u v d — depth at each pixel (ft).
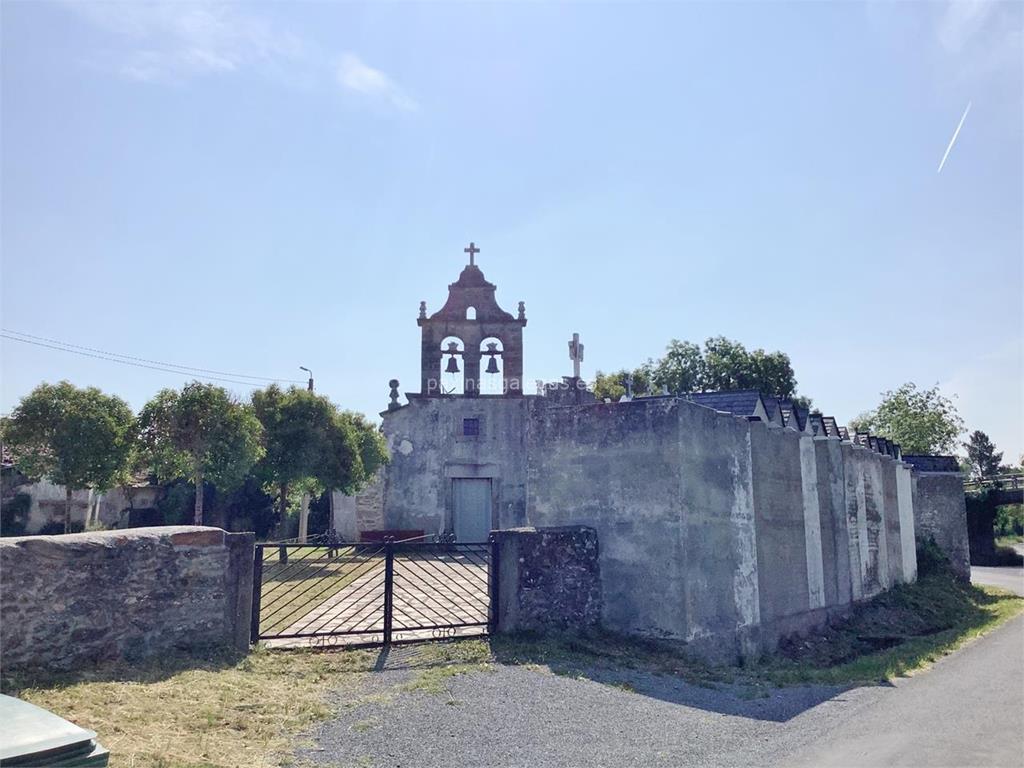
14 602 26.86
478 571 69.15
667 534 43.98
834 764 26.50
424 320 98.27
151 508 119.03
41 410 77.71
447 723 27.71
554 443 49.14
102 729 22.76
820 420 71.00
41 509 109.70
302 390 87.51
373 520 96.12
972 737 30.35
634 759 25.95
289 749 24.02
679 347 185.68
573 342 104.42
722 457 49.08
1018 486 160.04
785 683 40.19
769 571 54.08
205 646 33.24
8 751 13.25
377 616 47.21
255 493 117.50
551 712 30.14
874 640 63.10
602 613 45.29
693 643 43.19
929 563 98.94
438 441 96.89
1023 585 109.40
